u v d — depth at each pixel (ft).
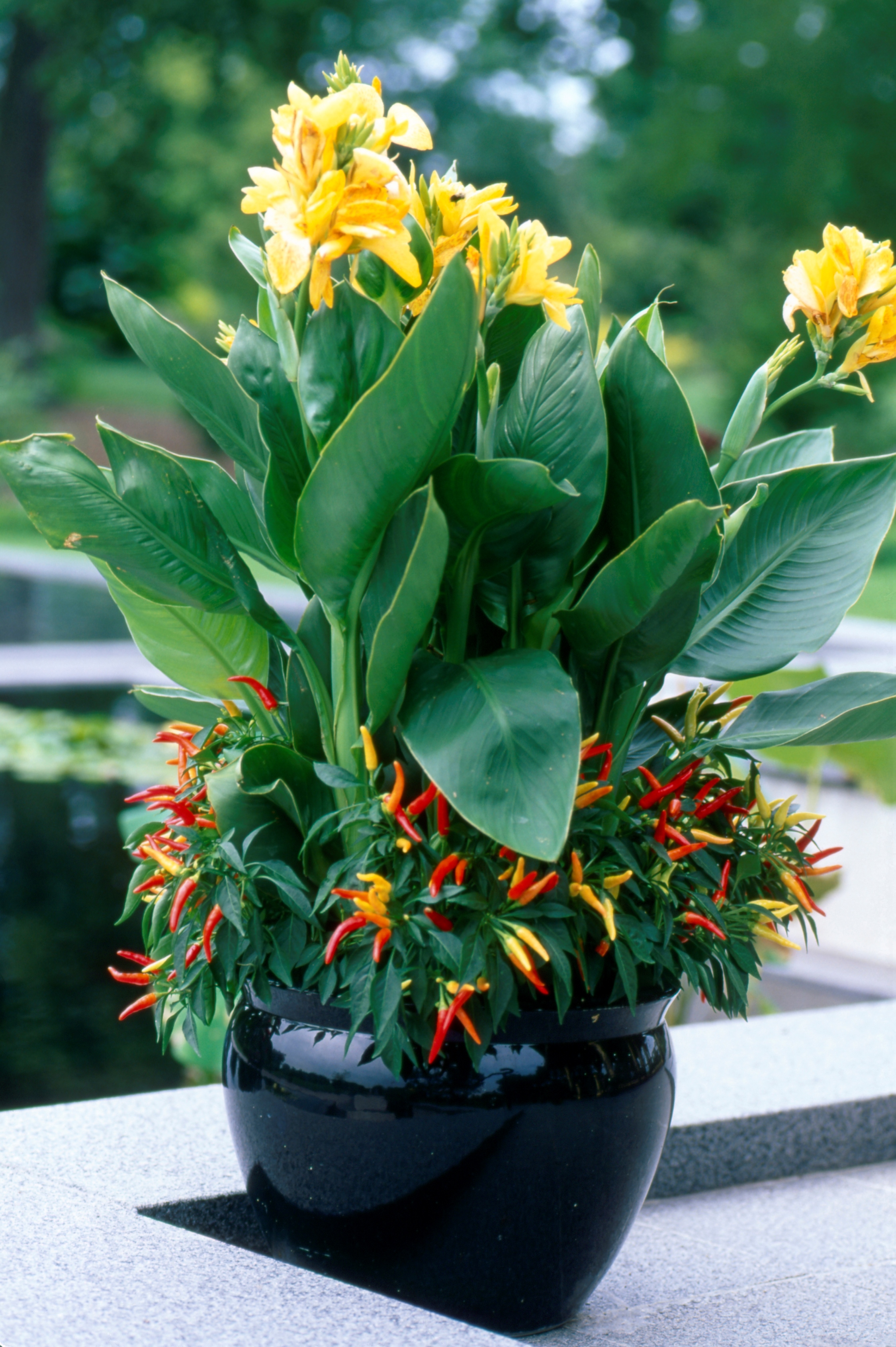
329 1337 10.57
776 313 116.26
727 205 128.36
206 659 11.94
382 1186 11.15
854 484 11.48
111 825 30.66
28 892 25.66
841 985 20.54
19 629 60.64
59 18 104.32
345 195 10.63
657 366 11.02
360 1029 11.17
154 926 11.50
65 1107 12.95
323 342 11.03
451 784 10.67
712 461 14.14
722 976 11.54
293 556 11.32
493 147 186.09
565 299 10.98
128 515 11.17
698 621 11.62
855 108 115.65
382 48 135.74
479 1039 10.96
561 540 11.14
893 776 19.03
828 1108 13.42
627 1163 11.28
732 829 11.64
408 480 10.74
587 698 11.46
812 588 11.51
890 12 112.98
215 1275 10.97
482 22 140.26
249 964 11.21
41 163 132.36
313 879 11.36
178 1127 12.71
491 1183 11.12
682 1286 12.12
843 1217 12.87
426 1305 11.28
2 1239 11.23
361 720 11.31
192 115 126.93
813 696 11.74
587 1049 11.20
